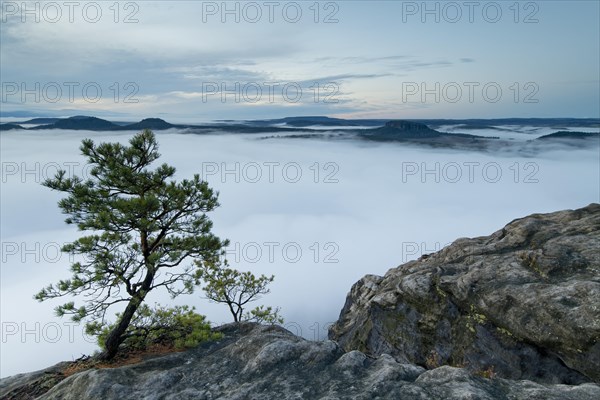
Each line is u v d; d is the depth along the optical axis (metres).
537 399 9.30
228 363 13.11
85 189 13.47
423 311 20.92
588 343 13.37
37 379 14.74
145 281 14.27
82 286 13.17
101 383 11.83
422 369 11.16
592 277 15.52
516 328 15.66
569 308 14.29
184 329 15.65
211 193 14.57
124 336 14.66
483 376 10.73
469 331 17.98
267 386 10.97
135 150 14.01
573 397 9.38
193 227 14.92
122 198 13.64
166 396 11.24
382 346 21.89
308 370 11.62
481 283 18.23
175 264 14.40
